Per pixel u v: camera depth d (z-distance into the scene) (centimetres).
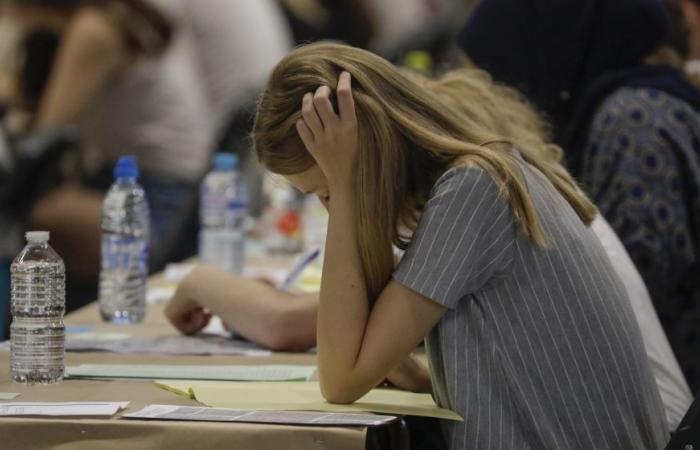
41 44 1498
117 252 862
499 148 609
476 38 986
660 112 888
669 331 875
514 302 590
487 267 582
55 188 1478
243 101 1619
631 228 864
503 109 795
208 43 1612
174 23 1541
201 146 1567
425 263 577
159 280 1080
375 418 539
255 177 1499
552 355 589
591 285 601
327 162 588
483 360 586
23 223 1408
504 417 580
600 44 952
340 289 589
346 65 597
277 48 1711
